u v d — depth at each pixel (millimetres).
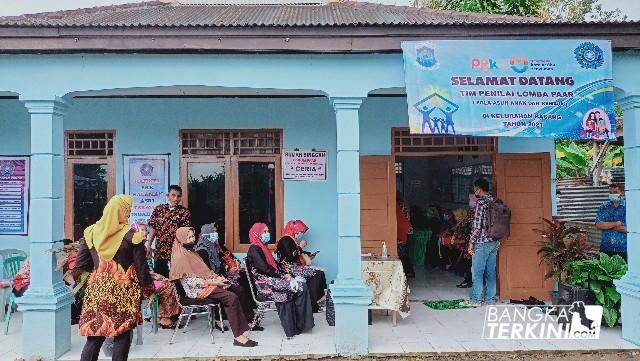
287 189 7273
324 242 7289
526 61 5145
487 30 5137
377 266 6023
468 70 5113
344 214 5137
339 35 5070
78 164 7270
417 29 5102
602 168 13656
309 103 7301
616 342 5234
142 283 3969
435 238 10391
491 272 6898
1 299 6230
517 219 7020
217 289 5309
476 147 7305
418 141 7375
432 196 13297
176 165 7250
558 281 6301
